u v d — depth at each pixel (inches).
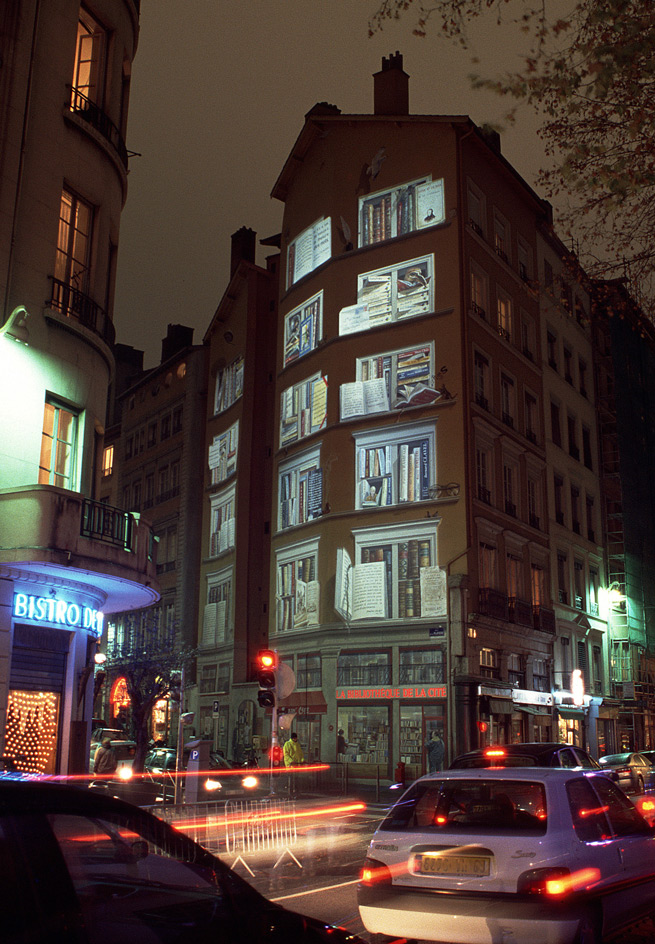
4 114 665.6
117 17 791.7
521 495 1439.5
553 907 231.8
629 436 1877.5
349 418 1374.3
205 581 1819.6
